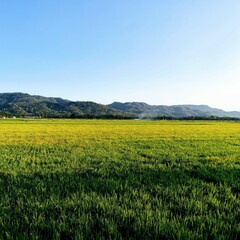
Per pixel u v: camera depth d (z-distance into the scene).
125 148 22.23
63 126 68.56
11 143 26.84
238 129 59.03
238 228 5.32
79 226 5.40
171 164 13.95
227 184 9.52
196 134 41.75
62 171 11.74
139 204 6.85
